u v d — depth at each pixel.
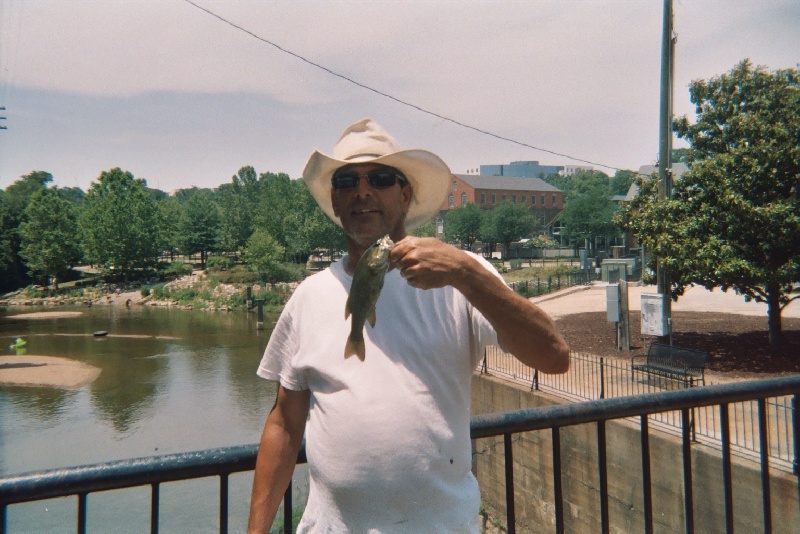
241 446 2.00
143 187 102.88
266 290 77.50
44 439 24.88
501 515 16.17
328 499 1.90
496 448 16.34
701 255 15.34
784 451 10.08
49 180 142.12
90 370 38.06
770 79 16.83
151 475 1.81
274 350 2.13
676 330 20.88
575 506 13.67
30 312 72.81
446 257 1.63
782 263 15.41
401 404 1.83
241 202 108.50
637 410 2.32
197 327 57.16
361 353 1.78
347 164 2.17
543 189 113.62
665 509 11.42
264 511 1.97
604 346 19.95
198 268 108.25
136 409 29.08
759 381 2.56
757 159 15.17
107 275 98.44
